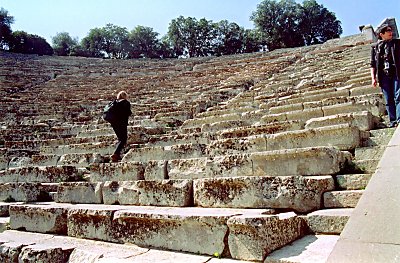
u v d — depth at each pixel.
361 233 3.10
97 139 10.82
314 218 4.02
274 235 3.63
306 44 60.62
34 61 38.47
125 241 4.54
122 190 5.85
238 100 12.52
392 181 3.55
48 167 8.20
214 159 5.77
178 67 33.38
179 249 4.07
